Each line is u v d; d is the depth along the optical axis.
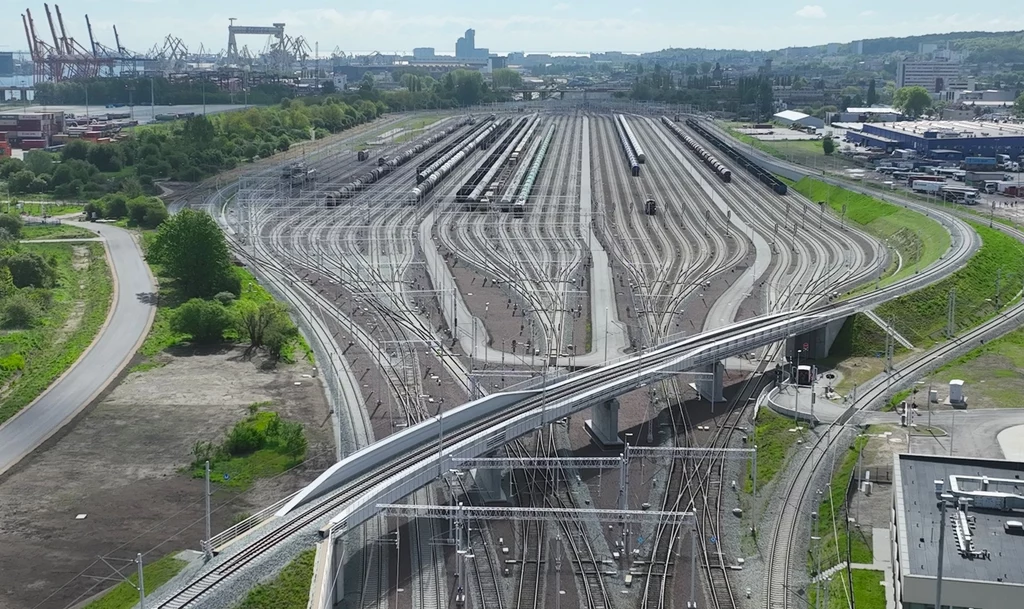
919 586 81.62
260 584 94.75
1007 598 79.88
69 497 121.06
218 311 183.50
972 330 194.50
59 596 99.00
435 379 165.62
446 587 104.38
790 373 169.62
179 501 120.12
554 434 145.50
